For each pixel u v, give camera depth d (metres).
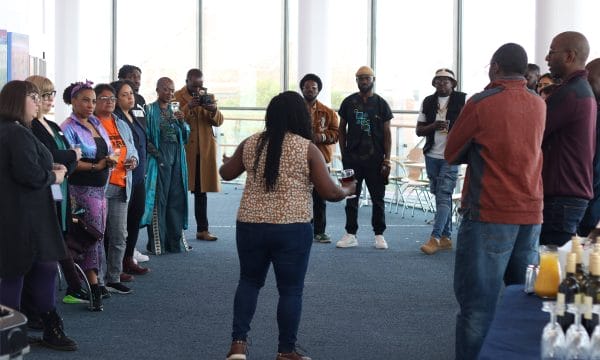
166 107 8.21
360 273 7.53
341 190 4.53
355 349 5.19
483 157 3.97
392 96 13.30
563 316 2.74
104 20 15.08
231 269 7.64
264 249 4.51
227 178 4.70
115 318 5.84
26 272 4.67
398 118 13.18
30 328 5.40
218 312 6.05
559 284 3.19
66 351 5.04
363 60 13.57
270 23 14.56
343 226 10.55
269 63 14.61
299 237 4.45
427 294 6.70
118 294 6.57
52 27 13.98
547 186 4.54
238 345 4.57
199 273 7.44
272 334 5.49
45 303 5.02
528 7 11.75
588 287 3.00
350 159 8.73
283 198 4.44
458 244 4.10
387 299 6.52
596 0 10.70
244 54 14.70
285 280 4.53
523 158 3.92
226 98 14.85
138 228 7.24
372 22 13.40
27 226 4.64
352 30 13.59
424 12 12.99
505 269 4.06
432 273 7.54
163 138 8.21
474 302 4.04
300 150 4.45
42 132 5.38
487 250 3.97
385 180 8.77
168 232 8.42
